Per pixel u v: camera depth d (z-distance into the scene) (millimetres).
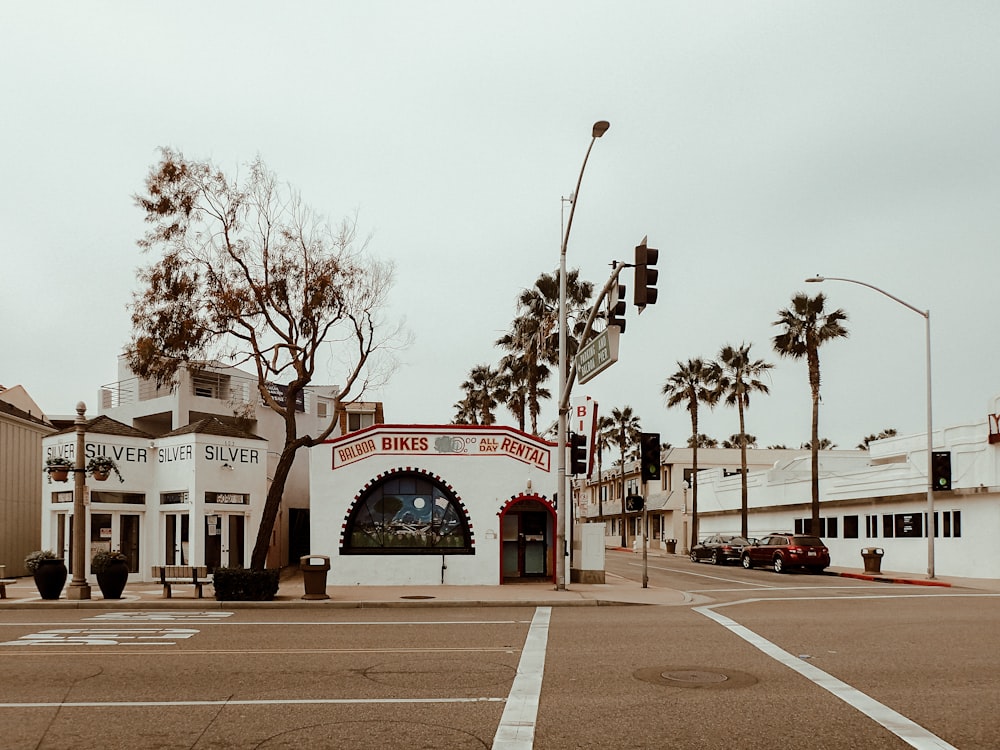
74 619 16625
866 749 7281
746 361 48688
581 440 23016
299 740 7523
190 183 21484
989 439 28703
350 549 24250
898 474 33938
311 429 41125
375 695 9336
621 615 17453
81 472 20469
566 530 25047
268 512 21312
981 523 29469
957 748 7305
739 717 8359
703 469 64750
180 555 25531
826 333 38594
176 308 21469
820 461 51094
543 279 39938
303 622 16109
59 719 8273
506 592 22062
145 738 7602
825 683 10008
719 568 37625
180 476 25688
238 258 21922
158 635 14117
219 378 38750
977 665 11227
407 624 15758
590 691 9555
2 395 37969
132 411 38250
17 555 30266
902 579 28641
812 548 33625
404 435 24719
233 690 9586
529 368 40812
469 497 24672
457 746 7352
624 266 16547
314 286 21906
